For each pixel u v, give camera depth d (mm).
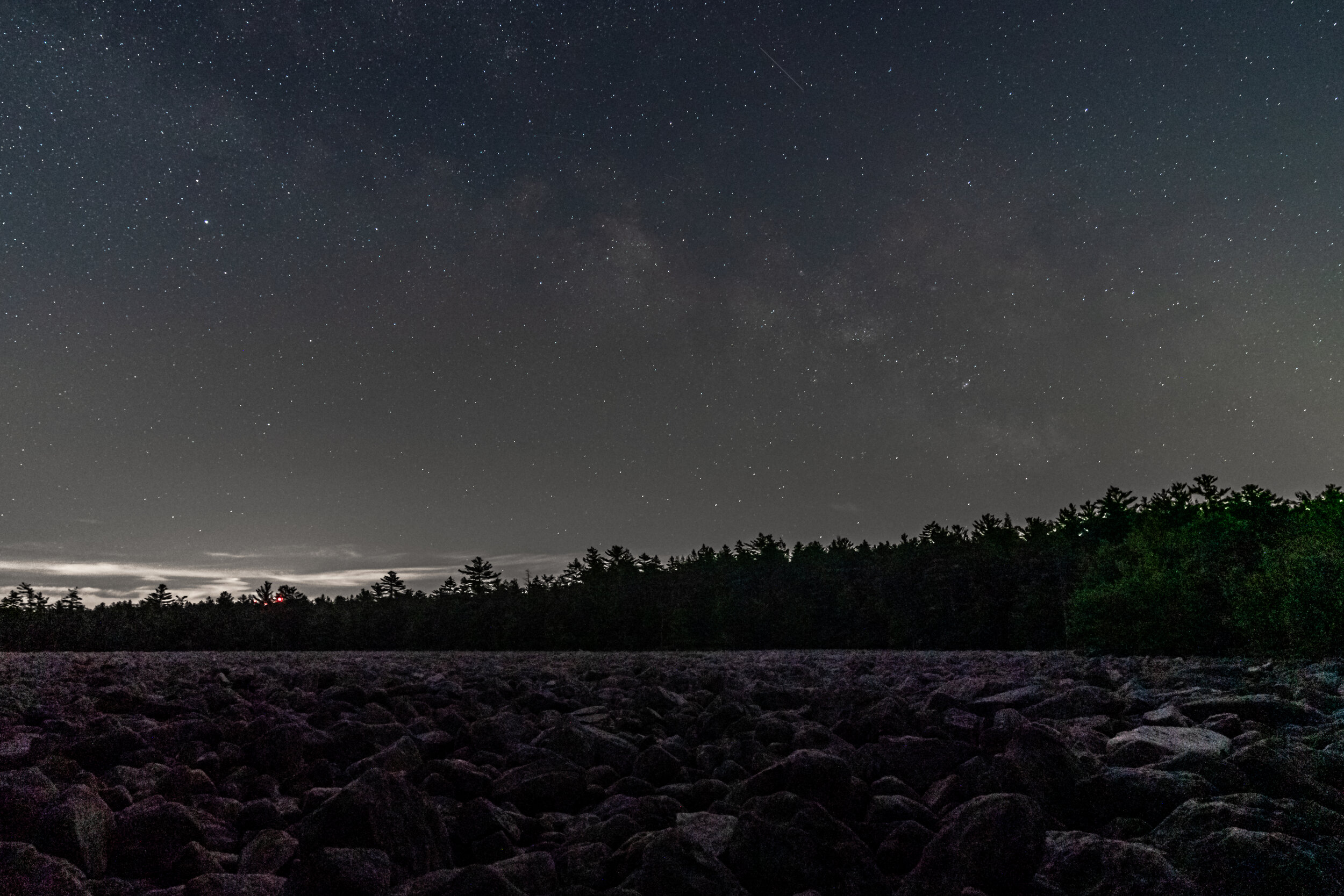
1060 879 2535
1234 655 10156
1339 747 3939
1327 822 2783
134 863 2760
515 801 3670
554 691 7137
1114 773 3242
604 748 4383
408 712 5711
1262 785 3219
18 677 8875
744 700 6125
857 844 2705
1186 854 2590
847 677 8430
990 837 2486
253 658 15953
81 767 3939
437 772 3914
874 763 3832
